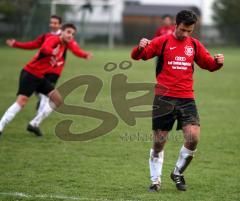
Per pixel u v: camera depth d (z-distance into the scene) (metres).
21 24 102.25
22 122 28.41
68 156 21.22
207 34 118.88
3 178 17.81
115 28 120.94
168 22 41.25
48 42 23.67
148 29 117.12
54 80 27.05
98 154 21.64
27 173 18.53
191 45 16.50
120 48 105.81
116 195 16.11
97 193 16.27
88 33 117.75
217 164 20.33
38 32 99.62
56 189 16.59
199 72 62.75
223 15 117.94
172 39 16.41
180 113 16.44
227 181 17.98
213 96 40.47
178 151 22.48
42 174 18.44
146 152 22.08
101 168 19.41
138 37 116.81
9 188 16.59
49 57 23.53
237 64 73.81
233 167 19.92
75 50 27.38
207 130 27.16
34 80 23.41
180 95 16.41
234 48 113.12
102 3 114.44
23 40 98.88
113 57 78.06
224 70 65.25
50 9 100.62
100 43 115.19
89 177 18.14
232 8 117.38
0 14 101.69
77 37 114.81
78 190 16.55
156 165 16.80
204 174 18.86
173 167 19.84
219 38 118.31
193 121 16.36
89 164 19.98
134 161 20.55
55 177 18.06
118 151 22.19
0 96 37.19
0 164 19.77
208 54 16.72
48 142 23.77
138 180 17.91
